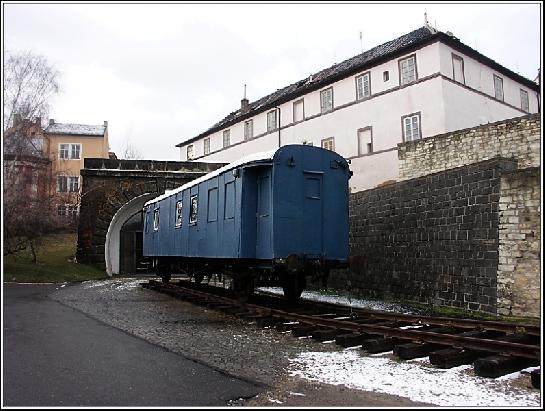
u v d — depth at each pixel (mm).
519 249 11164
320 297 16312
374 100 25500
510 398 5098
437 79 22406
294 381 5789
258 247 11008
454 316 11586
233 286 12383
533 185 11023
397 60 24438
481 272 12125
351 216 18422
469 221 12688
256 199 11242
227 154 38188
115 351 7246
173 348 7484
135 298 14531
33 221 20000
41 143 22453
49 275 19891
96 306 12352
